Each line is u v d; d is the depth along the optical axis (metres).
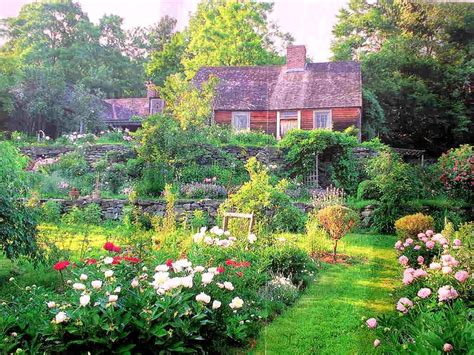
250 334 1.86
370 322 1.47
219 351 1.95
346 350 1.42
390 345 1.43
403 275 1.67
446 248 1.78
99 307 2.02
